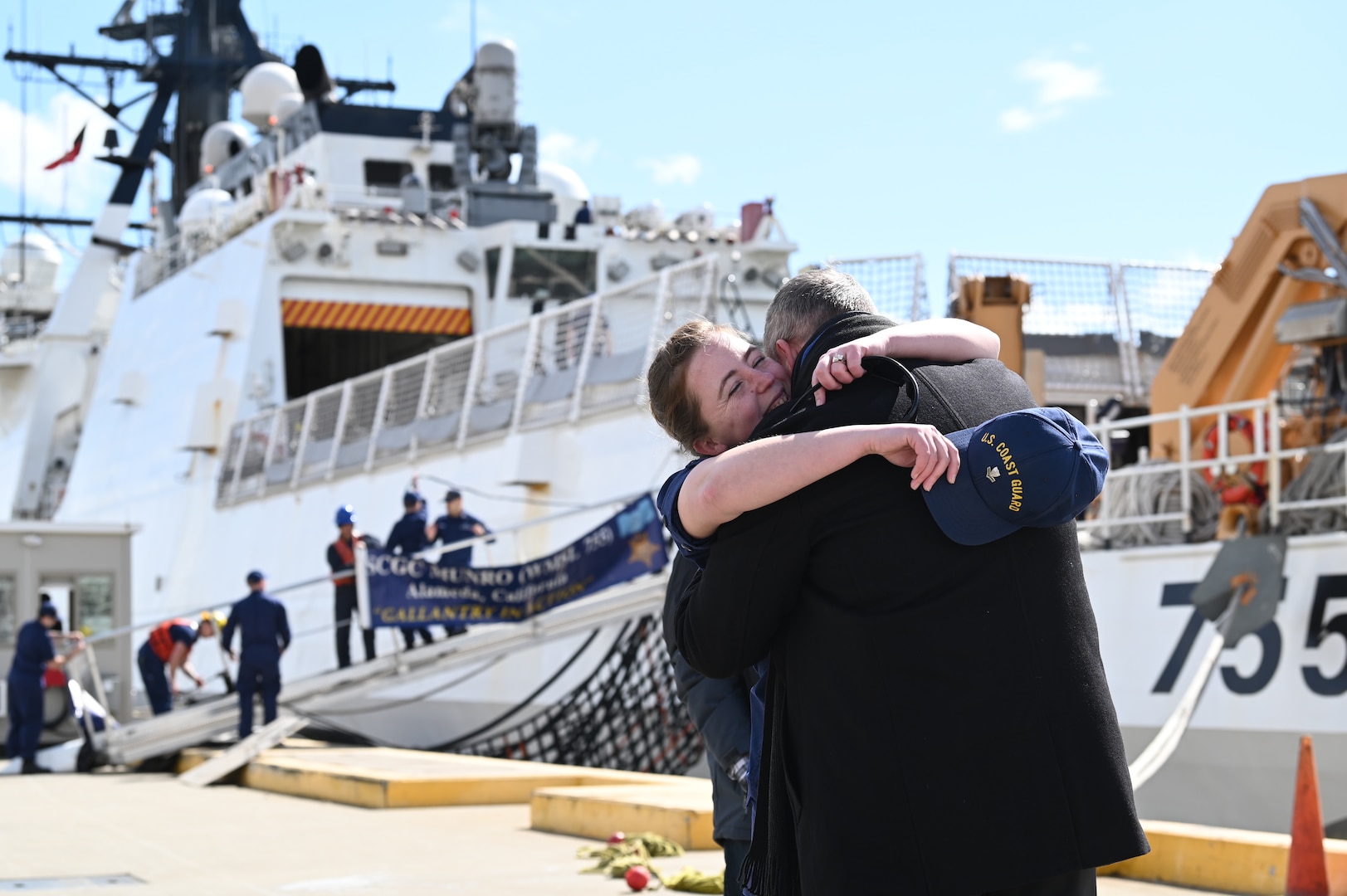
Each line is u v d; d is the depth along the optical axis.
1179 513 8.34
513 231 20.62
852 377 2.25
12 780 12.11
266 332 20.16
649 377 2.62
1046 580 2.15
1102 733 2.14
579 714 12.39
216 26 29.83
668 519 2.31
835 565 2.15
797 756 2.23
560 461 13.35
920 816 2.08
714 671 2.28
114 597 16.36
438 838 7.46
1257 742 7.45
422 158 23.47
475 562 14.08
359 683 13.07
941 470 2.08
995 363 2.35
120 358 25.97
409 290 20.89
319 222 20.22
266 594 13.05
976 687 2.09
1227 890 5.56
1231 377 9.70
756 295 19.92
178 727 13.24
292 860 6.66
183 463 21.73
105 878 6.17
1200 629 7.84
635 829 7.15
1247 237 9.42
